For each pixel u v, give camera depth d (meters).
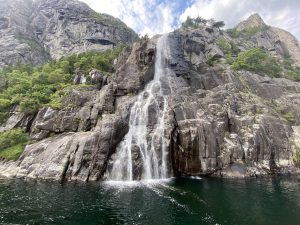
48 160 45.66
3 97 66.81
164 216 27.69
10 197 33.34
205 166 50.31
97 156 45.75
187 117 55.66
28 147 49.84
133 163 47.44
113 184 41.72
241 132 56.09
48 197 33.62
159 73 73.12
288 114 67.12
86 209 29.47
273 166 53.91
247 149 52.84
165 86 67.06
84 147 45.88
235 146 52.62
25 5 174.38
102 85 68.50
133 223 25.75
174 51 82.00
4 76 81.44
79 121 54.12
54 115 55.34
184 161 50.94
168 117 53.88
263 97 72.31
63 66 83.12
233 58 95.25
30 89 68.38
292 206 31.22
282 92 76.44
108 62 84.44
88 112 54.88
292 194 36.38
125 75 66.94
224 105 61.03
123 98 60.72
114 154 48.12
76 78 74.38
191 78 74.31
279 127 59.72
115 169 46.22
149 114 54.53
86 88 63.34
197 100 61.56
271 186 41.19
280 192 37.47
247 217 27.72
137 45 73.19
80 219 26.59
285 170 53.62
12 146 52.72
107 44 148.88
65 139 48.69
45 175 43.62
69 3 167.00
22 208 29.45
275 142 56.84
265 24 165.62
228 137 55.16
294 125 65.31
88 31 151.12
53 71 80.62
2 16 154.75
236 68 79.88
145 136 51.44
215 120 55.97
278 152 56.00
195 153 50.91
